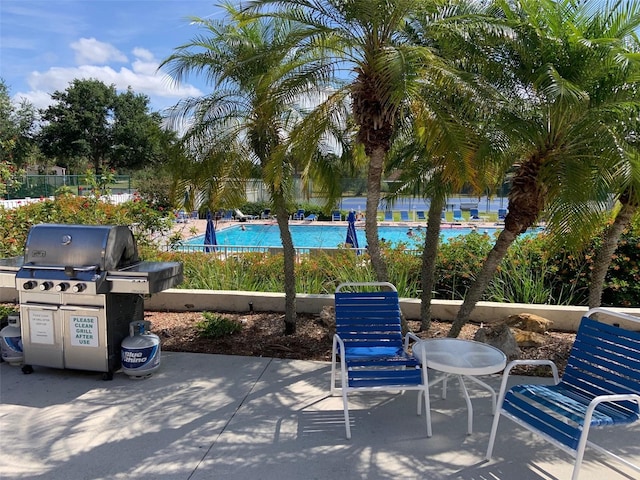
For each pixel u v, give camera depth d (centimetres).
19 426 395
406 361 411
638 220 618
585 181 454
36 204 976
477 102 467
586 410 318
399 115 531
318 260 898
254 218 2636
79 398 448
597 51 468
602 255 589
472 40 509
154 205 1073
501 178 587
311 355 564
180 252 955
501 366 378
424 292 645
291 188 640
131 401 442
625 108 466
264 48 553
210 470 335
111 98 4212
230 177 605
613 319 638
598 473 334
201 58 600
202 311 733
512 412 341
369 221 558
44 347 490
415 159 638
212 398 450
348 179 719
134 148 4166
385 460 348
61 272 470
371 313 478
